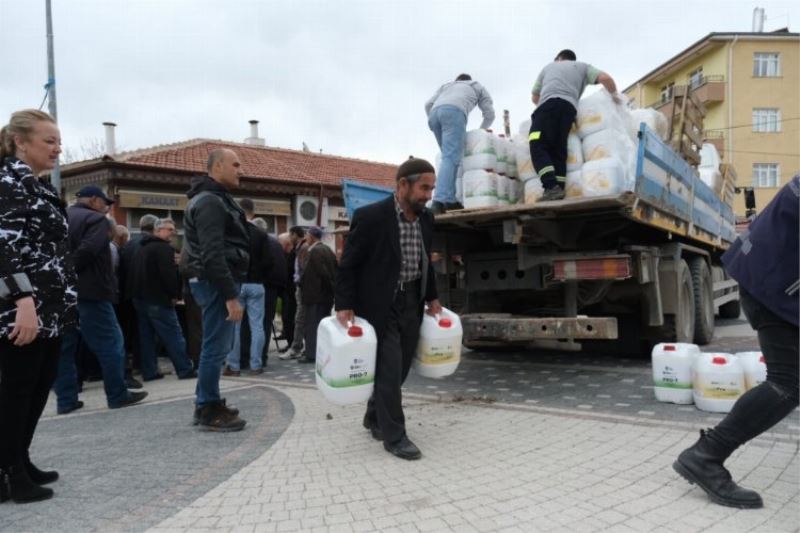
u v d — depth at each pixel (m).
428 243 3.95
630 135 5.93
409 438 3.95
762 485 2.96
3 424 2.94
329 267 7.90
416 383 5.95
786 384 2.70
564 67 5.62
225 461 3.57
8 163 2.99
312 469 3.38
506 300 6.58
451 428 4.18
